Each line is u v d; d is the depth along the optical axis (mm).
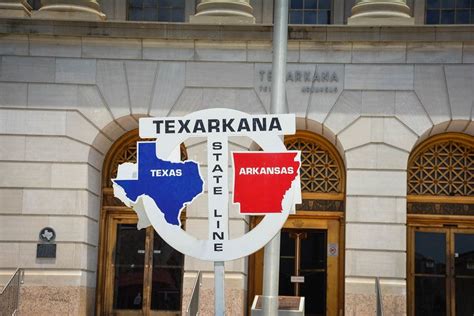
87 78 18500
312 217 18766
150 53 18516
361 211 17766
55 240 18031
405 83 18047
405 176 17844
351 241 17688
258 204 9328
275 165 9359
